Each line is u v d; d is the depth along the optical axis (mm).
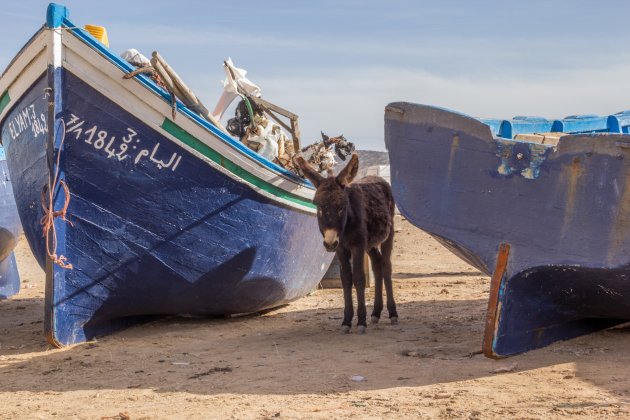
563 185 6059
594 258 5902
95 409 5113
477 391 5227
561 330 6973
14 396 5582
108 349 7367
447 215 6680
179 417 4828
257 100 9164
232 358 6727
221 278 8375
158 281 8086
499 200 6398
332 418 4660
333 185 7426
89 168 7438
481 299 10070
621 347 6613
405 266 15117
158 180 7684
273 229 8641
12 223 11273
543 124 8617
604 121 9383
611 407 4691
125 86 7336
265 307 9383
